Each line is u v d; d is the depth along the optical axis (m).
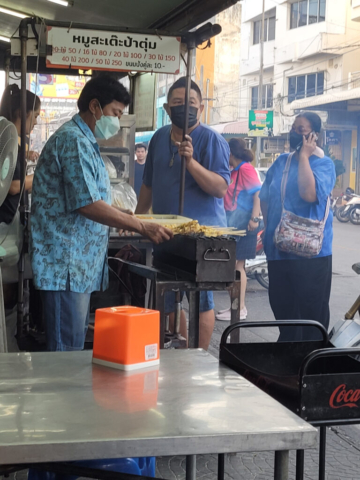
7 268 3.67
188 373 1.59
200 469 2.90
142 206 4.49
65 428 1.20
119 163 5.21
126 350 1.60
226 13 29.84
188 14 4.18
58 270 2.96
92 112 3.03
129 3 4.36
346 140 22.22
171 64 3.66
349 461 3.03
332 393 1.64
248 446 1.20
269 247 4.65
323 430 1.92
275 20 28.44
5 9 4.86
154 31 3.61
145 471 1.85
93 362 1.67
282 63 27.84
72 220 2.96
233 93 30.36
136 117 5.60
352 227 15.17
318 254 4.44
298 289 4.53
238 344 2.04
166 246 3.31
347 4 25.16
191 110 3.88
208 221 4.00
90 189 2.89
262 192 4.70
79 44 3.54
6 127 2.94
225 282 2.97
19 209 3.63
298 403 1.62
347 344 2.92
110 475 1.51
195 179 3.84
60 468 1.50
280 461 1.29
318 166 4.41
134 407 1.33
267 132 22.22
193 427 1.22
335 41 25.30
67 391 1.42
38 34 3.52
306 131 4.36
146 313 1.64
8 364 1.65
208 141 3.91
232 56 30.17
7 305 3.73
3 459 1.13
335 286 7.97
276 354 2.07
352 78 24.48
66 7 4.75
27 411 1.29
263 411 1.32
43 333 3.86
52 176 2.94
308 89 26.91
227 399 1.39
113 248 4.06
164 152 4.11
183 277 3.05
